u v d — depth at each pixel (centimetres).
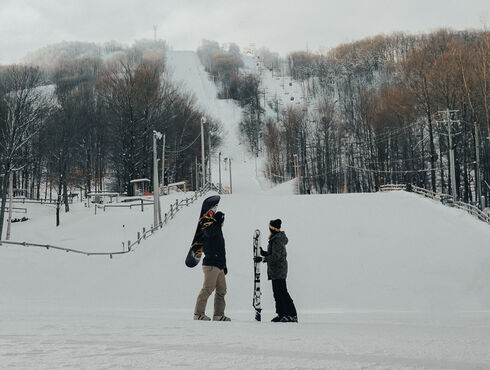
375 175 7838
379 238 2536
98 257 2781
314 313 1292
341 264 2180
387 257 2236
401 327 667
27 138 4072
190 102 9738
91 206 6544
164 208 4791
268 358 323
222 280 810
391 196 3700
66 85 9494
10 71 4325
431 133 5634
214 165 16138
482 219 2873
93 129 8081
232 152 17350
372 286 1889
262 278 2030
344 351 365
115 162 7400
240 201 3872
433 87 5556
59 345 371
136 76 7256
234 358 322
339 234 2656
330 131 10188
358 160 9162
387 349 381
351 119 10169
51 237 4422
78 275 2272
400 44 18062
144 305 1562
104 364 292
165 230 3116
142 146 6938
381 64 17525
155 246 2755
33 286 1980
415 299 1714
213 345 385
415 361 321
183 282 2092
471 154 5844
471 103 5094
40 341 393
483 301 1641
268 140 13362
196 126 9250
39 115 4422
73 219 5328
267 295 1778
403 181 7312
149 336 441
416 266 2097
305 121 11706
